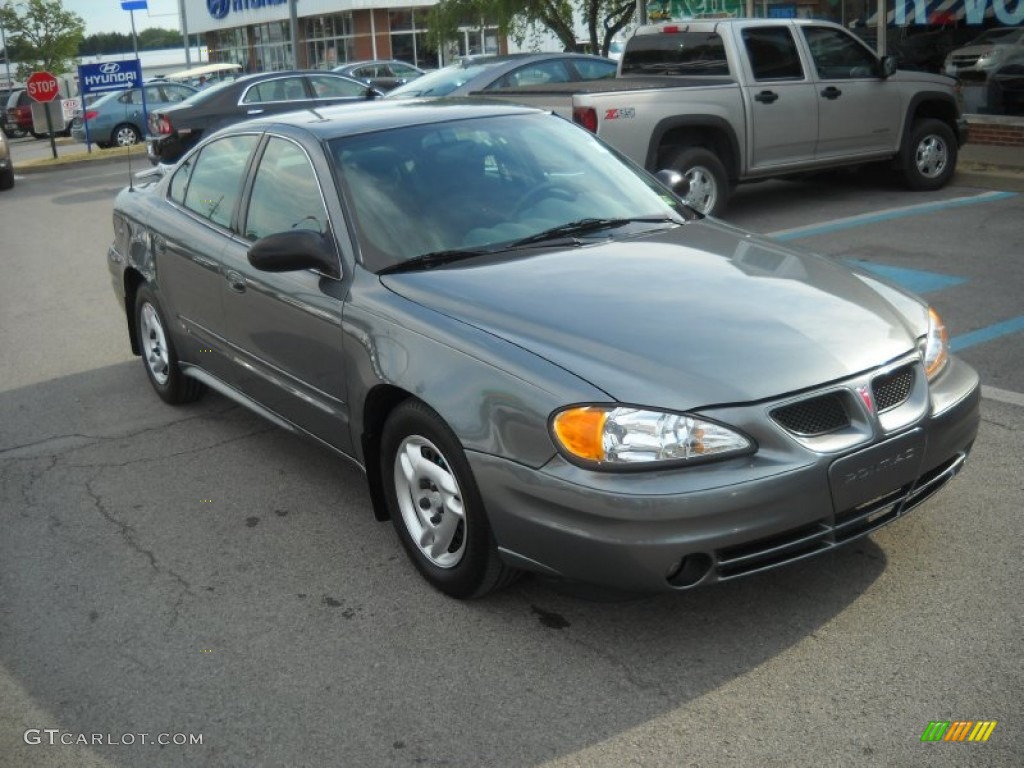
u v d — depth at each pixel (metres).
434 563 3.80
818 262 4.14
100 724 3.24
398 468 3.86
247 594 3.95
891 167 11.34
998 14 12.83
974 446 4.79
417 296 3.83
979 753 2.85
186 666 3.51
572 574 3.23
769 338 3.39
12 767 3.06
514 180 4.51
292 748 3.07
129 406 6.18
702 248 4.18
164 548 4.37
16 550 4.43
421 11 44.03
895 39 14.08
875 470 3.29
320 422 4.35
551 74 12.98
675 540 3.06
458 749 3.02
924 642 3.35
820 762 2.86
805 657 3.32
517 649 3.48
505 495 3.31
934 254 8.39
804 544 3.24
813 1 14.85
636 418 3.11
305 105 16.97
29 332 8.13
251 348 4.79
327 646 3.57
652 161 9.61
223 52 58.22
